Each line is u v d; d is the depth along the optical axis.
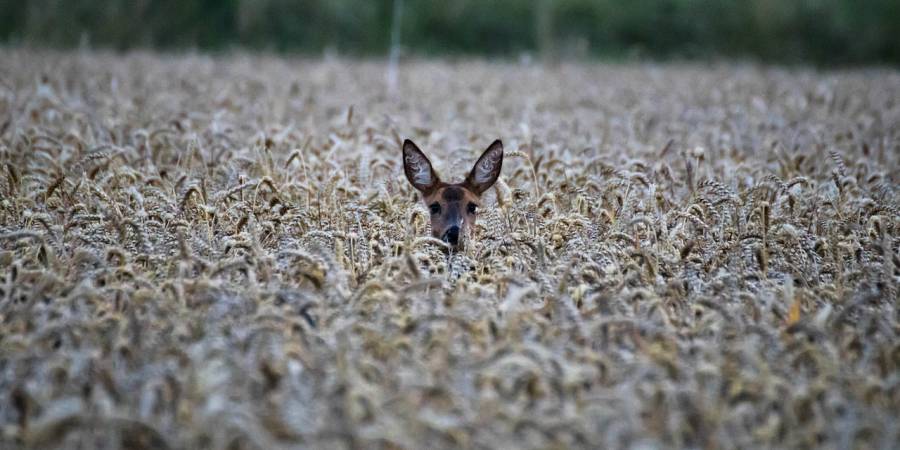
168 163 51.25
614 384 26.25
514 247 36.66
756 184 45.59
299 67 104.44
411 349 26.91
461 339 28.28
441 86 87.12
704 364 26.41
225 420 22.66
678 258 36.00
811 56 153.62
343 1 143.75
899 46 154.25
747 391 25.73
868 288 33.22
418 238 35.06
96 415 22.86
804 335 29.30
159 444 23.97
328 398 24.39
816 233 39.88
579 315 29.05
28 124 58.59
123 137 55.56
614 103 78.81
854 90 88.88
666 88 91.06
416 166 44.31
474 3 151.25
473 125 64.81
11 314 29.64
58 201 41.06
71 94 70.75
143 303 30.27
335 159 48.75
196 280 30.67
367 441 23.30
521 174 49.16
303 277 32.16
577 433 23.27
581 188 42.62
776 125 65.69
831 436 24.34
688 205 41.66
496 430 23.44
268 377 25.27
